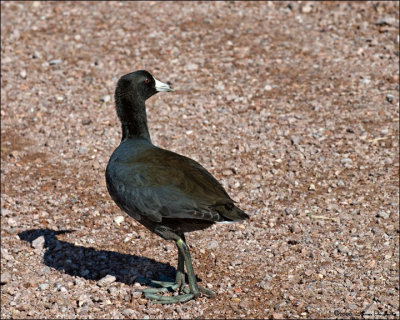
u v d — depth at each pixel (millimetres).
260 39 17469
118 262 11047
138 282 10492
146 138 10289
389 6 18234
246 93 15609
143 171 9586
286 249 11062
